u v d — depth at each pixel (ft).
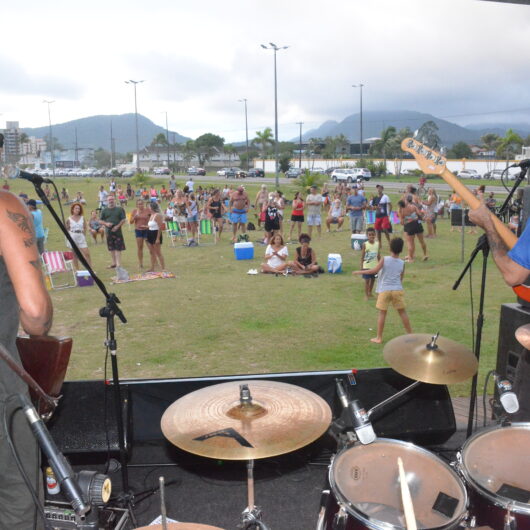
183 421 8.48
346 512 7.27
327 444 13.30
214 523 11.10
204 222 56.29
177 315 28.35
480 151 309.83
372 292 33.81
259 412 8.60
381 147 272.31
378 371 13.21
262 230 69.21
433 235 60.08
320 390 13.15
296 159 283.38
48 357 7.00
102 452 12.34
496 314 27.86
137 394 12.92
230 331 25.36
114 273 41.11
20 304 5.22
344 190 93.71
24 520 6.15
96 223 59.52
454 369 10.99
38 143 554.46
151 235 40.27
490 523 7.70
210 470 12.88
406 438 13.04
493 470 8.35
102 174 291.99
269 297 32.58
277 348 22.76
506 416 10.69
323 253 48.85
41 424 5.59
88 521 8.57
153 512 11.38
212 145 401.70
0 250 5.42
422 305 30.09
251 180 198.59
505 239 9.75
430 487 7.90
